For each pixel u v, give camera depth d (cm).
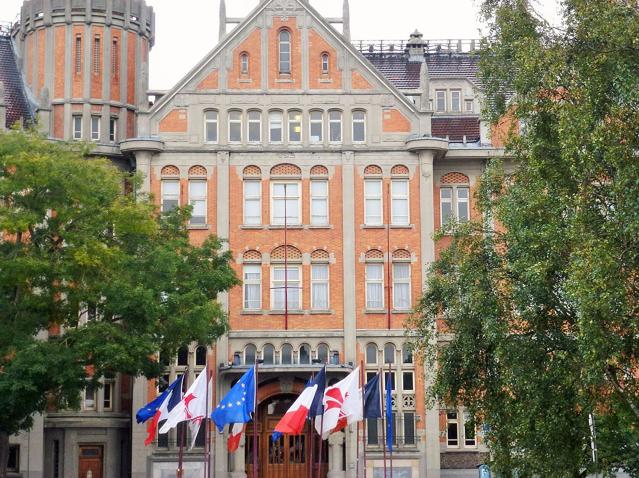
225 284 5312
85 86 6806
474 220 4472
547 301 3869
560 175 3844
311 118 6588
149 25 7144
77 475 6344
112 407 6412
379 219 6506
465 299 4169
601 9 3725
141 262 4981
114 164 6662
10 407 4622
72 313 4884
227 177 6500
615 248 3434
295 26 6638
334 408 4944
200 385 4950
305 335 6366
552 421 3791
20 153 4638
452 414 6438
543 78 3878
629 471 4019
